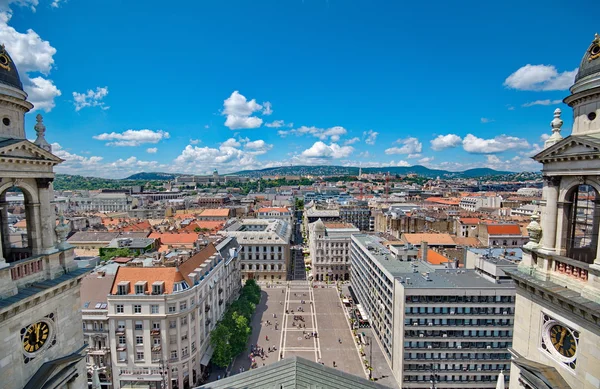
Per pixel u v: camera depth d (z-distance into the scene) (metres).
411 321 87.12
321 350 109.69
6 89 30.75
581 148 28.75
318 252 182.50
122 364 83.44
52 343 34.69
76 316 37.78
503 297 86.12
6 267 30.02
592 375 27.03
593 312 25.95
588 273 28.44
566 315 29.50
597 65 28.73
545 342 32.16
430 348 87.19
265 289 170.25
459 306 86.31
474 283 90.50
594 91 28.92
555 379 29.88
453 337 86.94
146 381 83.38
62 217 37.31
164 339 83.06
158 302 82.50
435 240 170.62
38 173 33.19
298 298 157.38
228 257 133.75
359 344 113.44
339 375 41.72
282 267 182.88
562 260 30.89
